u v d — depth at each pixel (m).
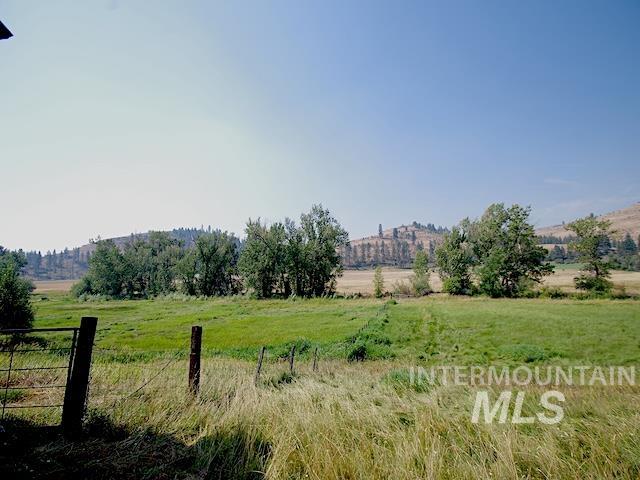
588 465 4.31
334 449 4.59
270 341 27.81
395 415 6.12
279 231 76.62
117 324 39.75
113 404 5.79
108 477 3.73
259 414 5.85
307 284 80.38
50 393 6.98
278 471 4.21
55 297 96.69
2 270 31.39
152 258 96.06
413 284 76.88
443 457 4.52
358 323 36.84
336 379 10.70
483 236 72.62
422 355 22.97
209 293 84.38
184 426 5.43
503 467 4.12
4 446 4.04
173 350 23.42
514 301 58.38
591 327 31.31
